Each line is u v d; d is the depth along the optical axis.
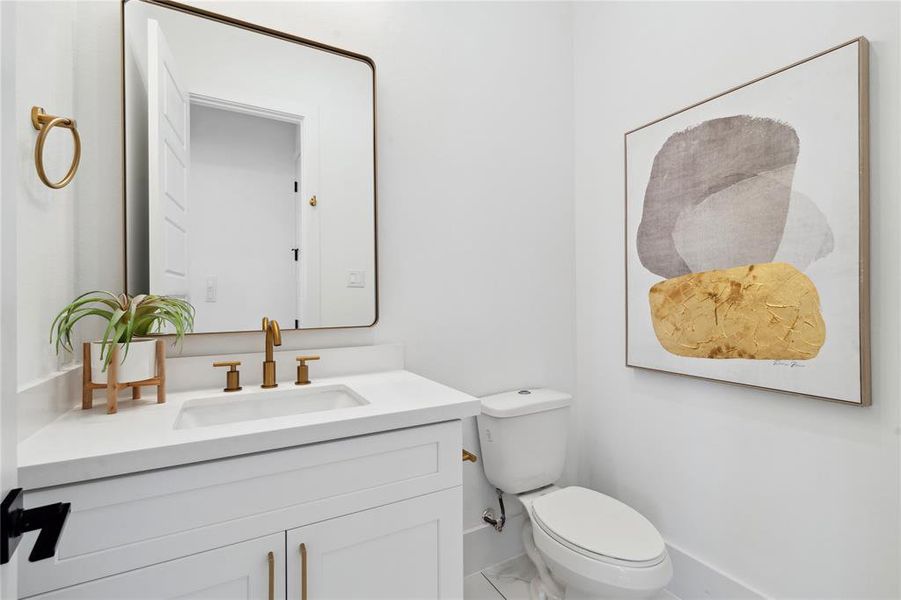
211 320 1.28
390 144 1.58
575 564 1.25
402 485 0.99
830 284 1.18
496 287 1.82
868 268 1.13
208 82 1.28
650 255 1.68
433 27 1.67
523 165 1.90
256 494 0.83
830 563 1.22
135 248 1.18
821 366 1.20
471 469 1.74
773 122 1.30
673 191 1.59
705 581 1.52
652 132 1.67
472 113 1.76
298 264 1.40
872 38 1.12
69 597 0.69
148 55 1.20
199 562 0.78
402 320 1.60
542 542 1.37
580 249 2.04
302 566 0.86
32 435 0.80
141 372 1.01
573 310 2.04
